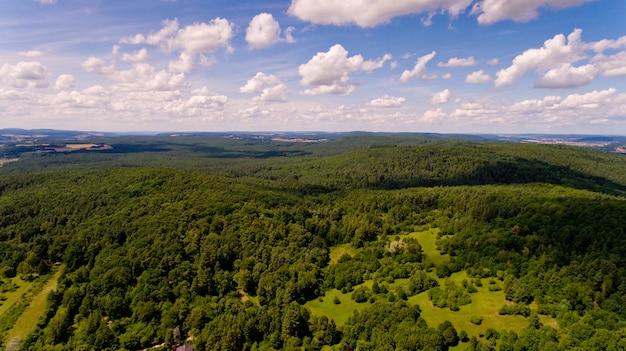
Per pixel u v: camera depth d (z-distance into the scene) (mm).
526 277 98938
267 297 115625
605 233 105062
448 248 125562
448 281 108062
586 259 97312
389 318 90500
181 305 109250
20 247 134000
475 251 116938
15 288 119750
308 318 102562
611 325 76875
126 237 134125
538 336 77375
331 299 116375
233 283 123938
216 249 128875
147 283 114250
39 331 102500
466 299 97812
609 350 69312
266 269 125625
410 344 80250
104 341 97750
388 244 138375
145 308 106062
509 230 120625
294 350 91688
